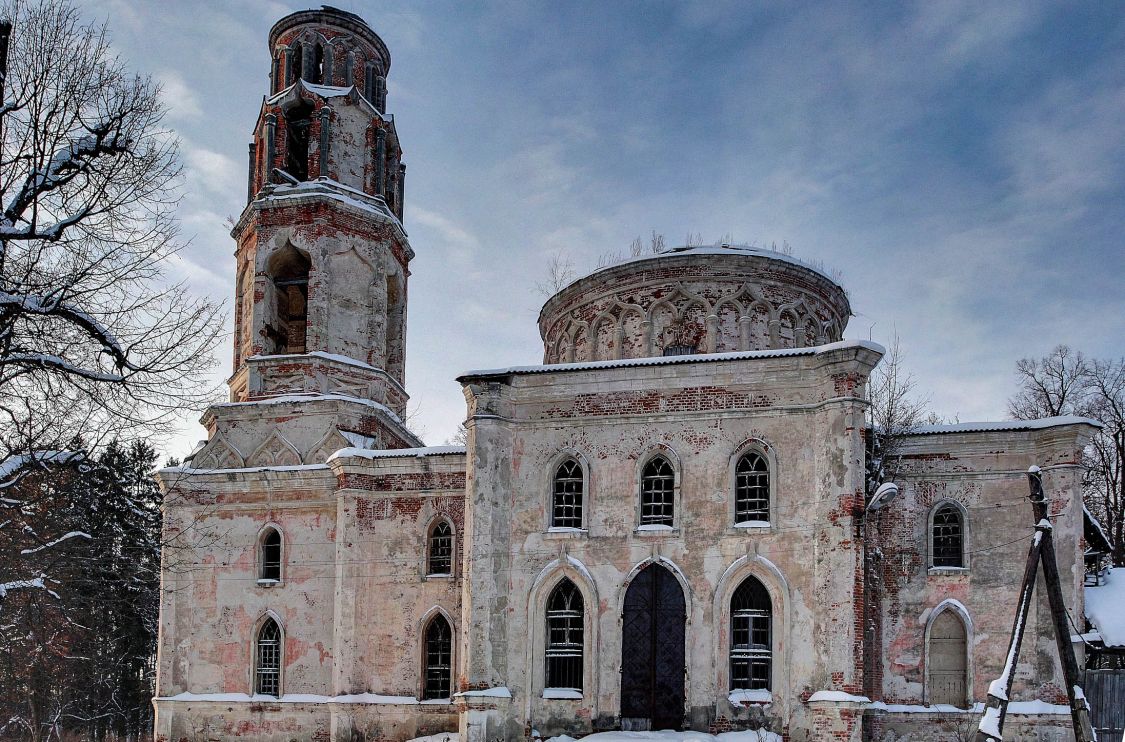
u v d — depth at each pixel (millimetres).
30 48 17328
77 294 16688
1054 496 26062
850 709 22734
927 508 26922
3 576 22219
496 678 25328
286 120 34875
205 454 32688
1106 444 44562
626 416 26344
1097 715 25047
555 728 25125
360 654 29828
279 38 36219
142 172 18016
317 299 33094
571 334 33812
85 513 27172
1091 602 27312
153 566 41875
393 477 30844
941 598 26328
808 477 24828
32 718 45312
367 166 35281
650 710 24703
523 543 26219
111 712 49281
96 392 17562
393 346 35844
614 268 32156
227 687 30844
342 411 32312
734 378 25797
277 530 31672
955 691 25953
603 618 25375
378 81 36781
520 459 26750
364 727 29312
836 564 23672
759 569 24641
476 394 26844
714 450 25641
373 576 30422
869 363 24625
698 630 24797
